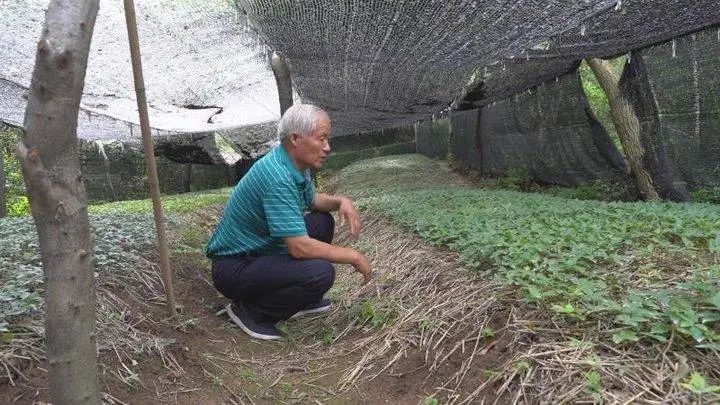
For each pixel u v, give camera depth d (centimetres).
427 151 1712
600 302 258
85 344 171
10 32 523
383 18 471
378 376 300
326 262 361
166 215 648
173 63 709
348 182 1347
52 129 156
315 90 818
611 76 822
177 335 343
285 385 311
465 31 493
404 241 514
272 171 342
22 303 279
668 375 211
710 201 643
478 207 597
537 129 1029
